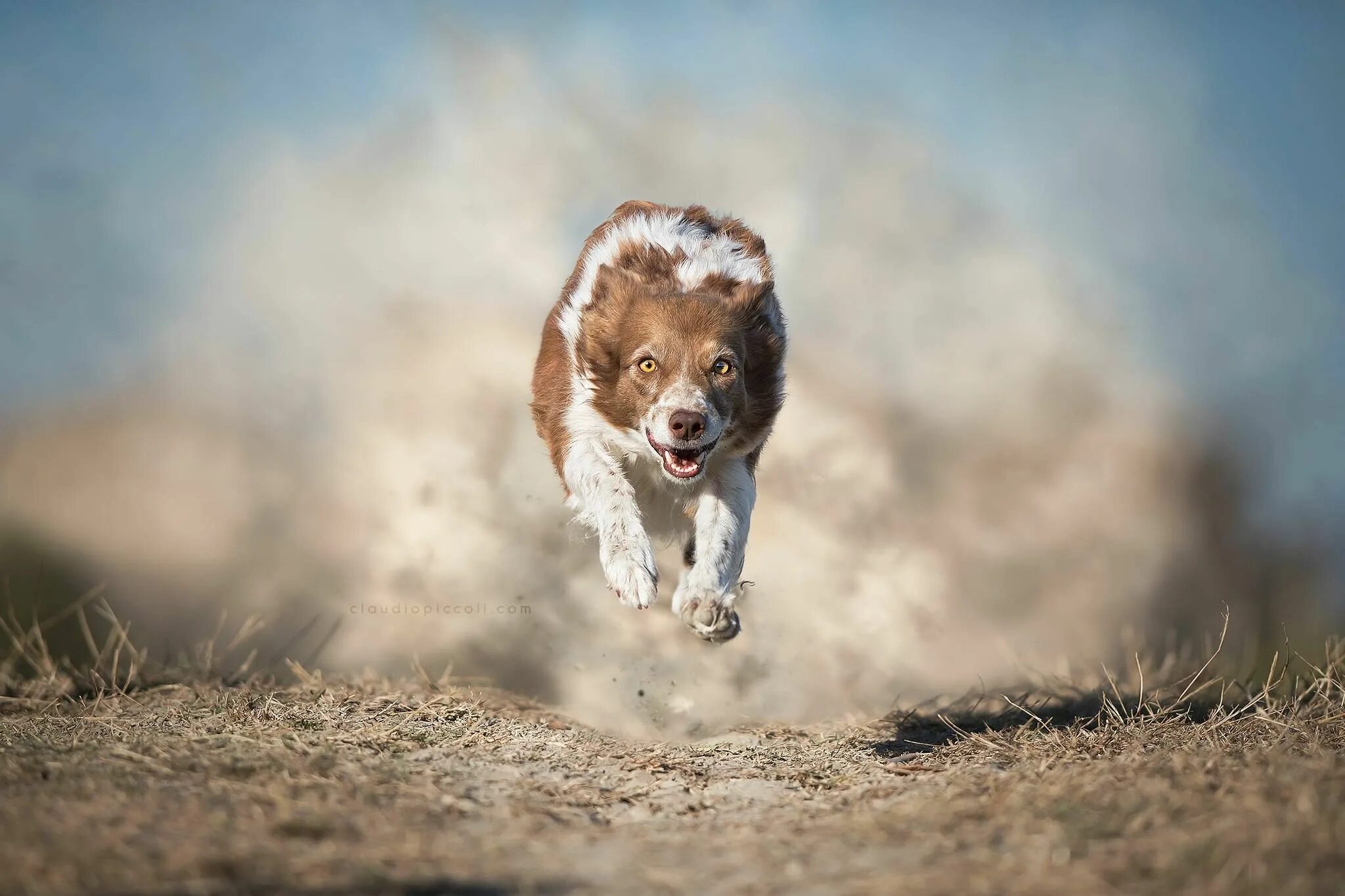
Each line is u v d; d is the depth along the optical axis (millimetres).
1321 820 6332
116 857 5910
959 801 7121
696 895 5871
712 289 10133
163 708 9680
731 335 9656
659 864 6324
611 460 9922
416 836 6535
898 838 6562
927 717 10641
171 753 7855
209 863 5832
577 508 10234
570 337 10297
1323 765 7445
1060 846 6258
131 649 11211
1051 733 9219
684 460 9461
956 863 6133
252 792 7125
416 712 9703
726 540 9633
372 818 6793
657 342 9539
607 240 10750
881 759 9023
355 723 9242
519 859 6352
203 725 8992
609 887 5961
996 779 7598
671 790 8023
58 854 5898
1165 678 11867
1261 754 8016
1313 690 10180
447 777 7879
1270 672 11273
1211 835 6199
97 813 6535
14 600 17031
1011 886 5758
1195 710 10320
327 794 7148
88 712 9617
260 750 8086
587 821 7254
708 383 9492
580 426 10055
